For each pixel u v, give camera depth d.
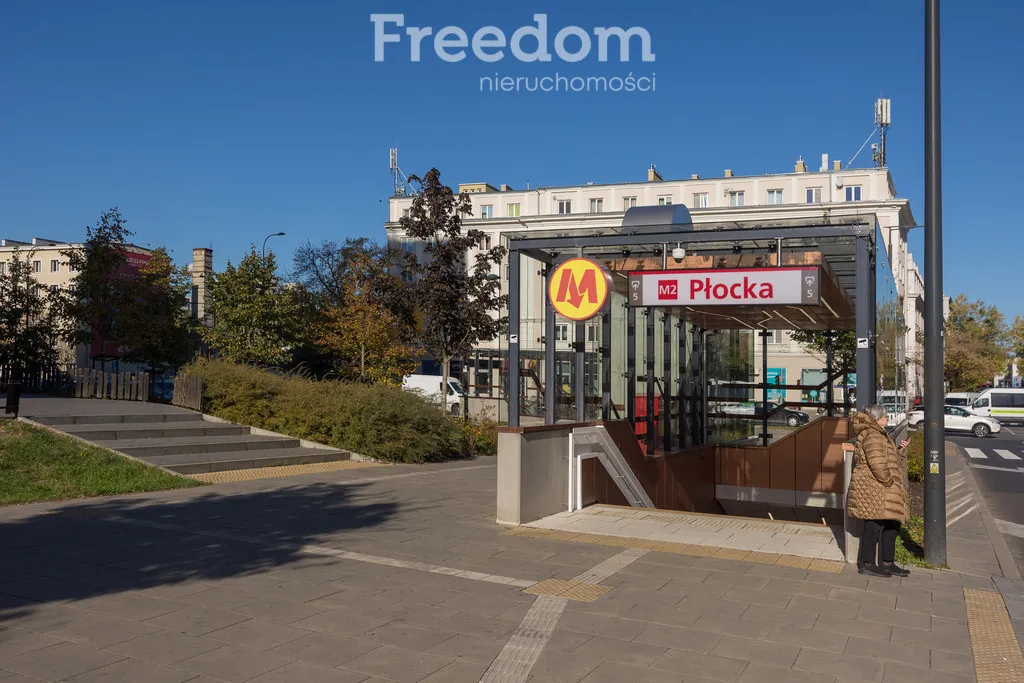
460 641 5.12
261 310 35.38
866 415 7.16
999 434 38.91
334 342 34.53
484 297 19.66
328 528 8.72
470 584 6.51
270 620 5.47
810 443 18.89
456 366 34.69
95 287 28.66
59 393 20.48
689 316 16.97
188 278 34.62
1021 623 5.70
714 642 5.16
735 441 21.31
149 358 31.67
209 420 16.28
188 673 4.47
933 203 7.61
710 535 8.61
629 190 60.44
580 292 10.43
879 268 12.43
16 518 8.87
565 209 61.88
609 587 6.47
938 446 7.56
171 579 6.48
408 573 6.83
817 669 4.71
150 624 5.33
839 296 13.33
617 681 4.49
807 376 26.22
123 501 10.16
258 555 7.38
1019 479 20.08
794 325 19.03
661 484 15.20
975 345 71.12
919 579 6.90
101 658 4.67
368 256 34.28
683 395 17.67
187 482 11.68
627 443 12.96
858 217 9.44
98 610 5.60
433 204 19.83
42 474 10.92
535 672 4.61
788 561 7.43
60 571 6.64
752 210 52.00
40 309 26.88
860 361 9.32
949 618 5.77
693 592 6.35
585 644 5.09
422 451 16.08
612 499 11.88
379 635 5.20
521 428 9.10
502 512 9.13
